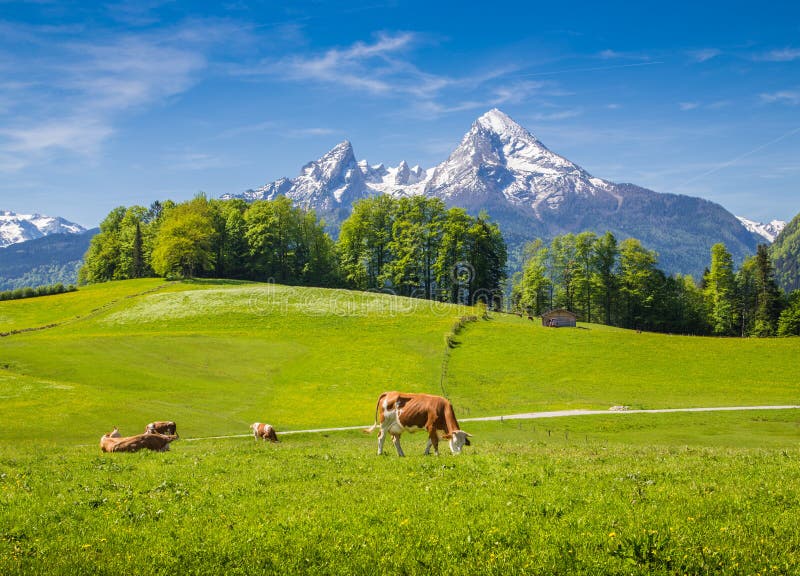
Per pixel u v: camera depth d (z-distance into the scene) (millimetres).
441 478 15172
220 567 9578
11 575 9273
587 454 21812
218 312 98812
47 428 42500
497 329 92875
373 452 23344
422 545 10227
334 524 11258
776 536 10289
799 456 20219
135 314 98875
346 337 87625
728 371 72000
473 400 61969
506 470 15891
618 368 74062
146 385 61125
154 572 9438
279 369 72625
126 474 17406
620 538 10086
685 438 43188
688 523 10852
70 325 94688
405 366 74000
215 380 66250
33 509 12812
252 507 12711
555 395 64000
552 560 9477
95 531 11320
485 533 10578
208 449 26406
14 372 60938
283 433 46281
